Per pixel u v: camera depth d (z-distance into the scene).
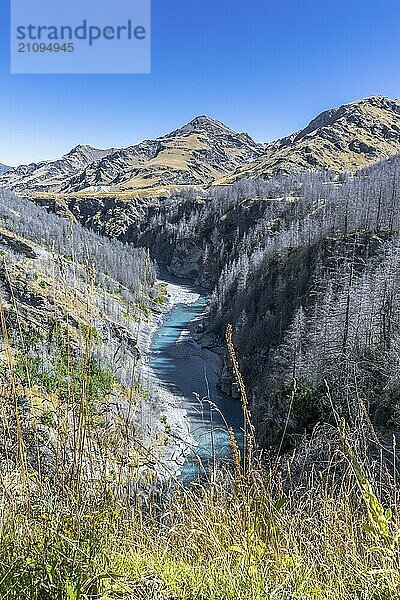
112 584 2.57
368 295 41.03
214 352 66.69
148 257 7.55
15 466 3.10
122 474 3.42
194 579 2.77
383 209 77.50
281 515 3.40
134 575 2.75
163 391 46.97
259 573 2.82
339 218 80.19
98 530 3.04
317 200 119.69
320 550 3.24
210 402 3.88
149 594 2.61
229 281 89.50
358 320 37.56
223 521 3.34
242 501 3.35
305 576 2.81
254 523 3.25
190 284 138.62
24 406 3.13
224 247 133.88
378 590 2.57
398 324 34.06
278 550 3.12
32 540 2.97
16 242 53.03
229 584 2.67
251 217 136.62
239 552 2.89
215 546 2.99
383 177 103.12
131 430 3.74
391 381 16.84
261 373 53.44
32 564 2.65
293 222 103.81
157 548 3.16
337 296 52.38
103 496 3.23
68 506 3.10
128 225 188.25
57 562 2.71
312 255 74.69
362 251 69.12
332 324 40.69
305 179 154.75
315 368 32.94
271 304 72.81
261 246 114.94
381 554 2.80
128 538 3.12
